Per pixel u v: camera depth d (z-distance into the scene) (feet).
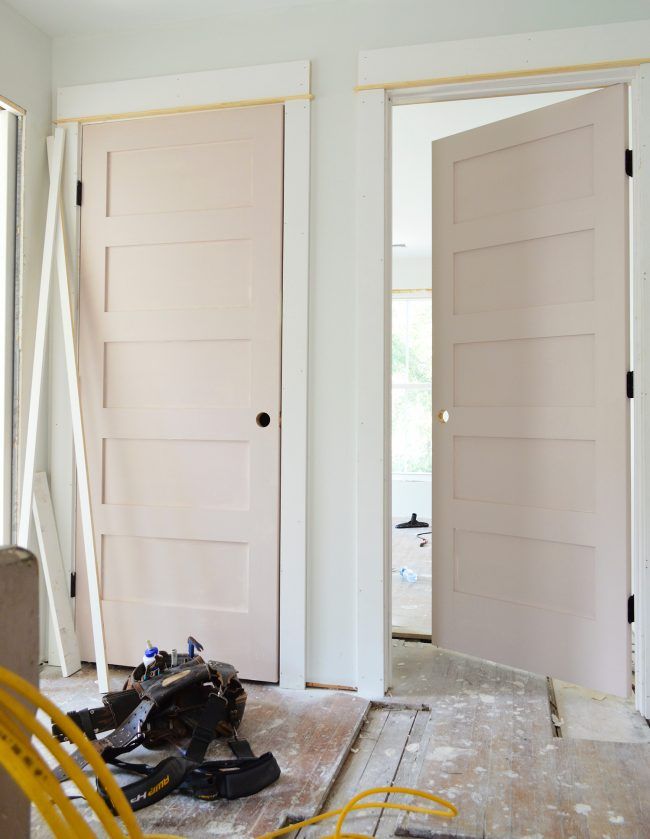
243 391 9.13
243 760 6.42
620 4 8.17
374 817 6.01
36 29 9.46
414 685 8.90
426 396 23.85
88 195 9.66
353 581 8.78
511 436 9.11
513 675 9.27
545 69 8.27
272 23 9.11
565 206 8.68
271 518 8.96
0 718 3.32
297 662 8.84
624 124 8.21
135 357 9.51
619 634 8.20
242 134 9.14
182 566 9.31
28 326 9.47
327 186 8.92
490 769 6.71
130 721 6.95
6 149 9.21
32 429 9.15
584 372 8.55
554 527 8.73
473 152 9.46
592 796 6.22
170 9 9.08
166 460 9.39
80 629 9.62
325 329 8.91
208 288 9.27
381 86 8.68
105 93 9.56
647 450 8.02
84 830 3.32
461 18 8.56
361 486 8.68
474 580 9.49
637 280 8.16
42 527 9.36
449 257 9.71
